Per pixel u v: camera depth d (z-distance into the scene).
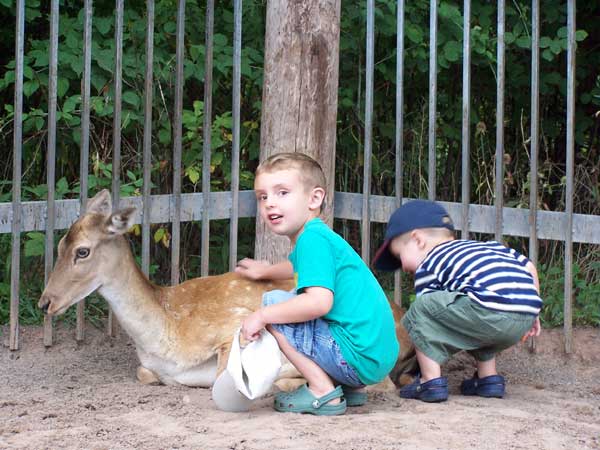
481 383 3.93
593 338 4.61
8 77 4.87
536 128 4.46
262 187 3.61
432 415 3.57
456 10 5.04
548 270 4.94
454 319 3.75
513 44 5.30
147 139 4.44
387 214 4.66
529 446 3.29
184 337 3.97
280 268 4.04
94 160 4.98
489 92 5.50
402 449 3.22
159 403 3.74
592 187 5.31
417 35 5.06
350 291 3.56
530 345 4.52
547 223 4.49
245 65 5.03
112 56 4.91
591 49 5.50
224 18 5.20
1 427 3.45
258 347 3.50
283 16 4.61
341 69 5.32
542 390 4.16
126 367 4.30
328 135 4.66
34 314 4.66
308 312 3.48
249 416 3.55
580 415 3.74
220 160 5.01
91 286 3.90
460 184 5.56
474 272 3.75
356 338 3.55
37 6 5.05
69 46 4.90
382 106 5.45
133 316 3.93
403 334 4.09
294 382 3.87
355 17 5.12
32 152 5.27
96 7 5.26
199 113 4.96
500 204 4.51
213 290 4.06
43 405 3.73
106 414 3.61
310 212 3.62
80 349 4.45
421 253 3.88
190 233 5.27
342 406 3.56
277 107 4.63
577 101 5.51
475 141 5.52
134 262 3.96
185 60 5.01
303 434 3.33
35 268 4.94
